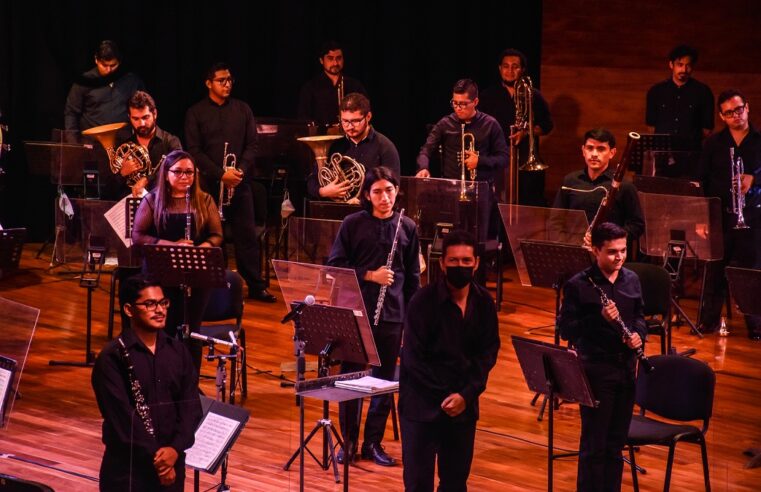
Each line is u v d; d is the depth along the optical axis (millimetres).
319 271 11695
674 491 12031
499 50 25469
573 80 25500
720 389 12094
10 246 14336
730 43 24703
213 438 9891
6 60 22688
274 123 21000
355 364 12328
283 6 24250
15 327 10977
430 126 21719
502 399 14852
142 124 16031
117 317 18406
